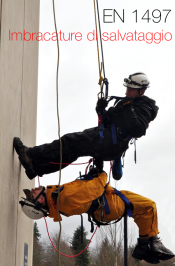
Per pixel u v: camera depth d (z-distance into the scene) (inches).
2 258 152.9
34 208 159.6
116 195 167.6
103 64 175.3
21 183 202.4
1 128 150.9
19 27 204.8
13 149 175.3
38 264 1144.2
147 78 169.5
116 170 178.4
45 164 169.5
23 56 217.9
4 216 156.6
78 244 1146.7
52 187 162.4
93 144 161.3
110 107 163.6
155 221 170.2
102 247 676.7
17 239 189.5
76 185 158.7
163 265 957.2
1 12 153.6
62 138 162.6
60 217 162.1
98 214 167.2
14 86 184.7
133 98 165.3
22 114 210.4
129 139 164.4
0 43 150.2
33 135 262.1
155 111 166.9
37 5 299.3
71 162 169.9
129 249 707.4
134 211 169.8
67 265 1135.6
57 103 160.4
